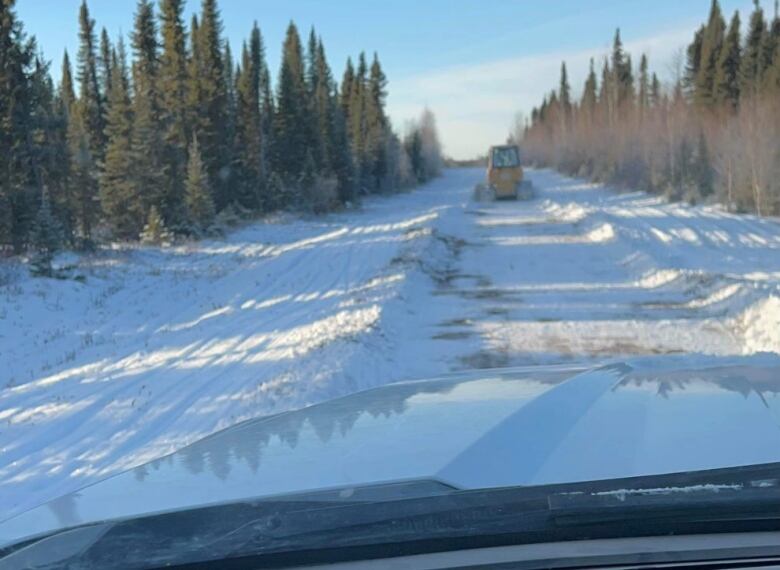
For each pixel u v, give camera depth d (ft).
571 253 58.65
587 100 232.94
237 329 37.99
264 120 147.95
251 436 8.18
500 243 67.67
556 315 36.37
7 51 66.03
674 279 43.75
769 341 28.09
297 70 158.30
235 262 67.21
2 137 65.67
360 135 176.65
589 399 7.48
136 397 25.52
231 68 144.56
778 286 34.88
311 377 25.13
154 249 77.30
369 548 4.75
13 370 32.04
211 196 95.81
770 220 76.64
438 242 65.77
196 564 4.81
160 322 41.91
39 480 17.78
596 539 4.60
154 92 94.43
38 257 53.62
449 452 6.03
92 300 49.01
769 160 83.61
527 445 5.99
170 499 5.73
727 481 4.74
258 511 5.19
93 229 89.30
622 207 100.07
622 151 147.43
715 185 98.32
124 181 87.15
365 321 34.24
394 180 186.91
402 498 5.04
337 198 137.08
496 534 4.68
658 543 4.51
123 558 4.89
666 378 8.39
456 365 28.12
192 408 23.53
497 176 120.16
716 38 144.36
